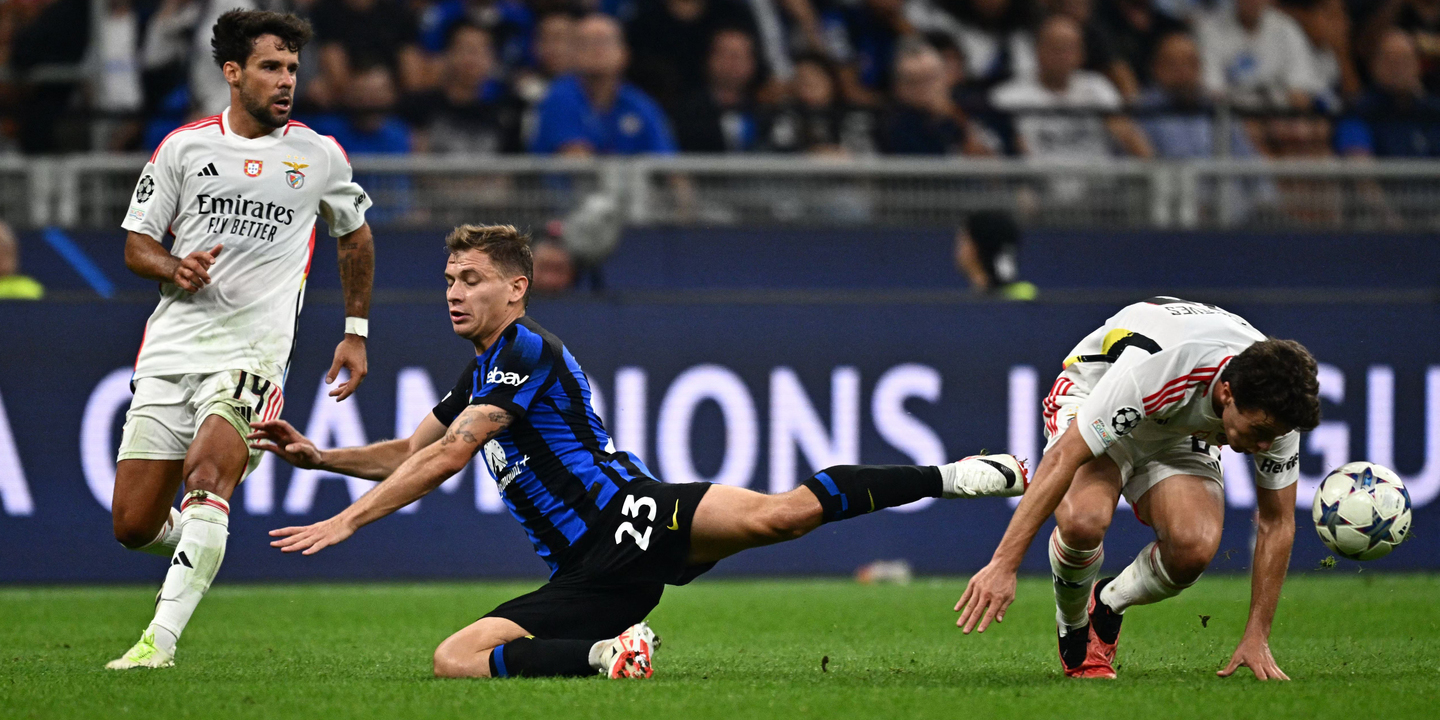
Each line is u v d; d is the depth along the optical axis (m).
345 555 30.55
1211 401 15.00
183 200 17.20
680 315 31.34
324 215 18.38
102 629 22.52
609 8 47.16
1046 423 17.36
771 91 44.16
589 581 15.80
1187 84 46.12
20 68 43.25
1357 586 29.81
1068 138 42.50
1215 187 39.34
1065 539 15.75
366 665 17.75
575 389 16.02
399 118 41.06
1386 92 47.66
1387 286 37.00
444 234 34.91
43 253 34.19
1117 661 18.48
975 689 15.00
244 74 17.19
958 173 38.31
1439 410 32.19
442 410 16.55
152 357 17.41
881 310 31.75
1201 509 15.91
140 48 43.47
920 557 32.19
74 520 29.73
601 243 35.03
